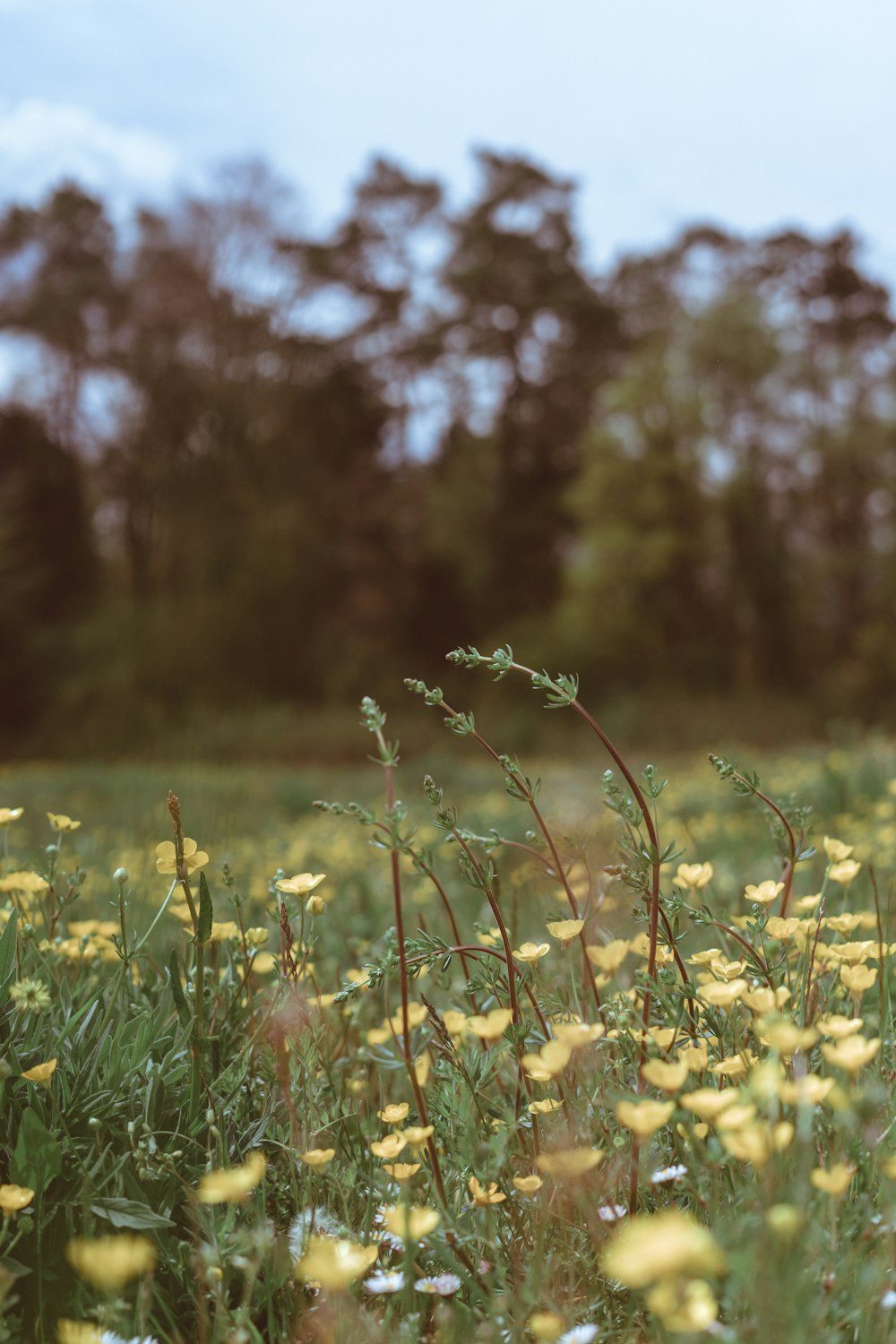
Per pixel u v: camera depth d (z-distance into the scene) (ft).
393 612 127.95
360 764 60.44
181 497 94.53
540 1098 4.69
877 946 5.02
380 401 137.59
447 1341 3.45
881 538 116.67
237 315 105.29
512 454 143.95
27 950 5.73
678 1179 3.77
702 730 73.15
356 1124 5.07
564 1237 4.03
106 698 70.90
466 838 4.88
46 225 133.59
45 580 108.88
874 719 81.15
